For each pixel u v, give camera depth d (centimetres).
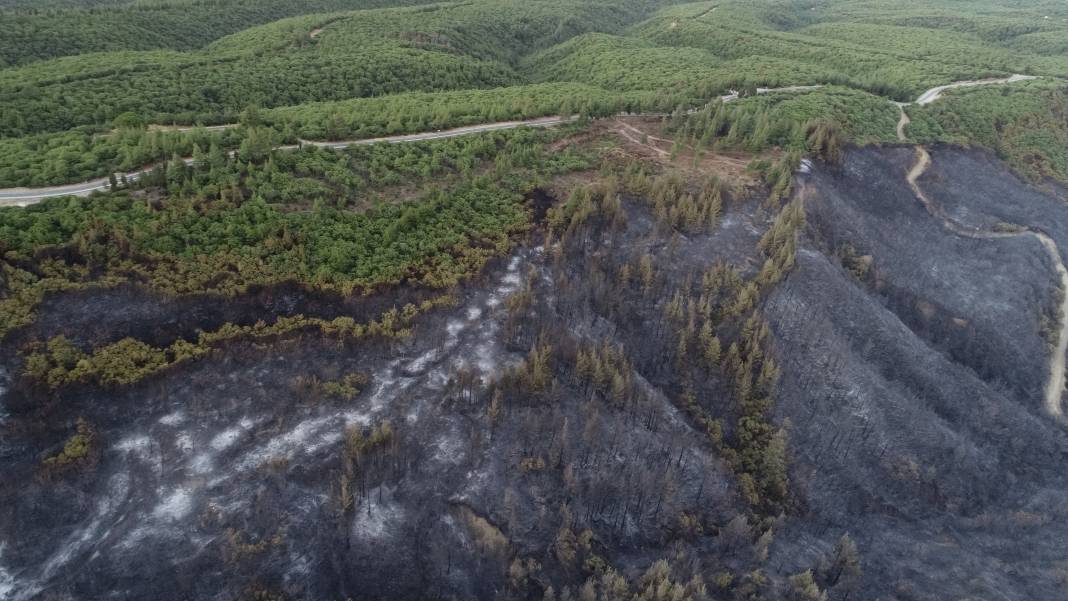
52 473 5816
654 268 8994
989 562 7388
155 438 6300
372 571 5925
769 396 8119
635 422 7506
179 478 6069
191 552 5638
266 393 6769
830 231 10488
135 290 6894
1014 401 9725
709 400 8056
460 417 7000
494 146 10494
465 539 6244
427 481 6512
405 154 9962
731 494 7344
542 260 8731
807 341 8781
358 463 6228
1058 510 8244
